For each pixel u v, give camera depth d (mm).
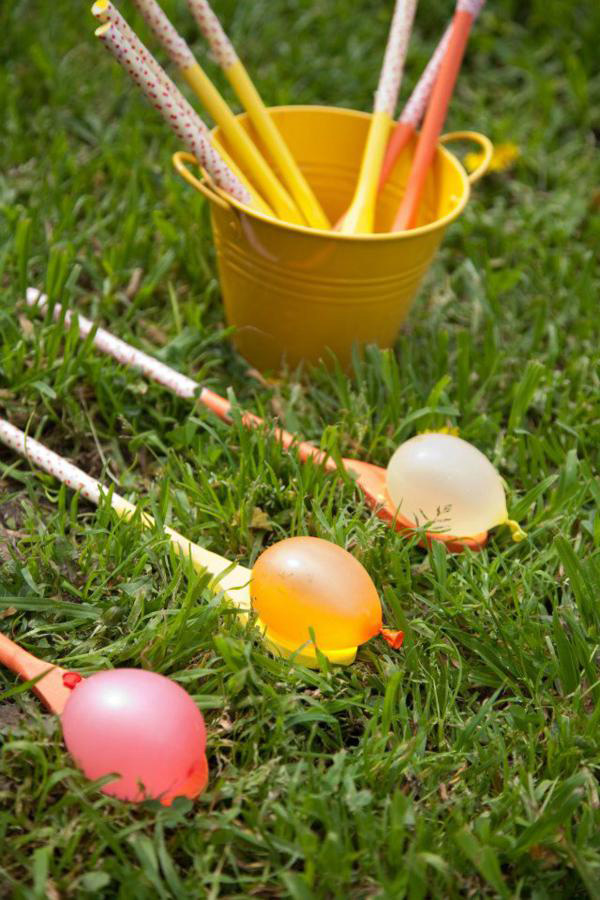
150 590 1367
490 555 1526
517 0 2768
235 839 1123
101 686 1111
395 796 1102
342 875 1072
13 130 2176
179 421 1681
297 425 1655
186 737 1104
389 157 1778
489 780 1207
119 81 2336
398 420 1688
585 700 1315
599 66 2617
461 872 1112
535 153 2363
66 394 1638
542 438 1672
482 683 1332
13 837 1115
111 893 1081
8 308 1742
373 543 1439
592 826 1163
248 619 1301
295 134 1813
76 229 2002
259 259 1604
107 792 1091
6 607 1312
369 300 1642
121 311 1873
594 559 1461
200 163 1562
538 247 2088
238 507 1505
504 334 1935
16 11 2465
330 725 1263
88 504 1530
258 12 2580
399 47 1747
